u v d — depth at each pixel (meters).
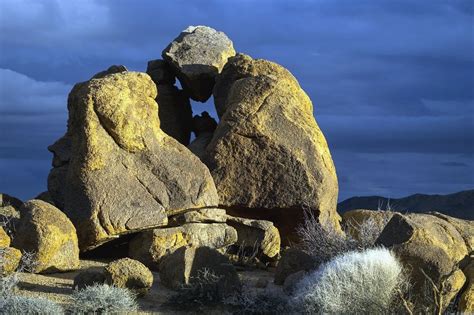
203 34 29.73
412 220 16.75
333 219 24.69
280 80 25.83
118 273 17.12
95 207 21.48
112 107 22.47
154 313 15.98
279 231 24.58
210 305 16.77
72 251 20.34
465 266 16.72
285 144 24.41
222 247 22.61
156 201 22.20
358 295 15.23
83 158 21.98
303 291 16.11
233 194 24.11
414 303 15.53
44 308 14.89
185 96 29.78
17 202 26.22
